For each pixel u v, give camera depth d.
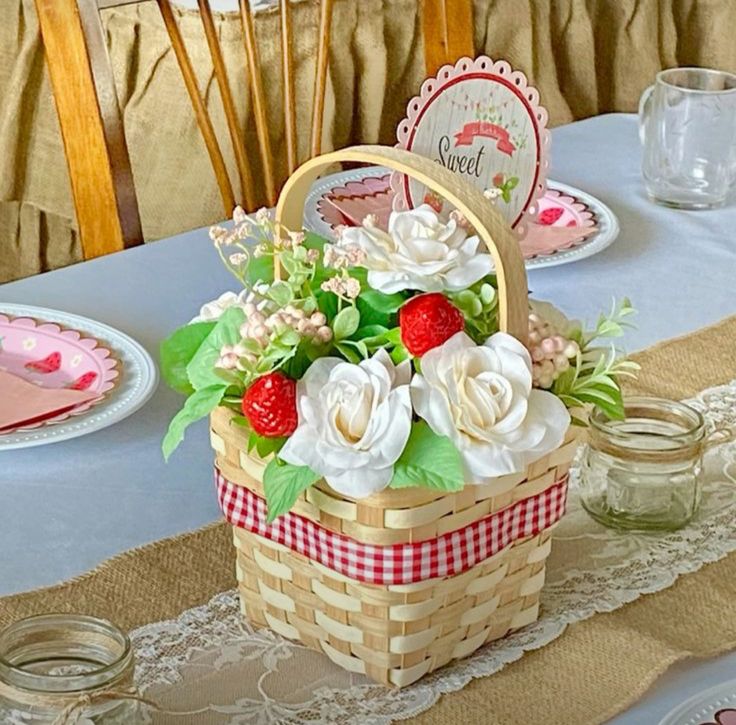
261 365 0.75
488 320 0.78
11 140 2.21
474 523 0.77
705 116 1.53
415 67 2.32
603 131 1.79
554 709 0.78
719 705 0.77
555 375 0.78
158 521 0.96
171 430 0.78
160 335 1.23
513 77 1.05
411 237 0.78
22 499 0.98
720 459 1.08
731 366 1.22
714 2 2.70
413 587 0.76
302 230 0.84
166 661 0.82
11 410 1.06
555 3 2.50
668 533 0.97
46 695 0.65
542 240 1.42
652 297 1.35
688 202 1.56
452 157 1.04
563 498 0.82
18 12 2.14
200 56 2.11
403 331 0.73
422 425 0.73
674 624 0.87
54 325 1.20
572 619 0.87
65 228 2.32
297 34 2.15
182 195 2.19
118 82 2.15
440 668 0.82
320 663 0.82
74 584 0.88
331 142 2.24
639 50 2.63
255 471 0.78
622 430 0.98
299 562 0.80
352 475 0.71
